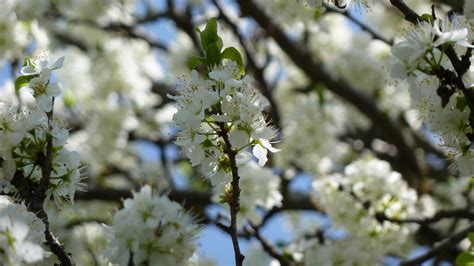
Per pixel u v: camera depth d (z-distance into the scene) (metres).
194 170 1.75
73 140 1.80
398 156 1.75
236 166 0.83
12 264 0.76
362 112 1.79
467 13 0.86
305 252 1.19
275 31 1.66
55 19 1.90
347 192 1.19
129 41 2.08
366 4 0.91
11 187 0.86
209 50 0.85
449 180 1.53
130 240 0.86
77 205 1.45
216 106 0.82
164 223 0.86
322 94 1.76
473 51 0.84
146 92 2.03
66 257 0.84
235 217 0.84
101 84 1.94
